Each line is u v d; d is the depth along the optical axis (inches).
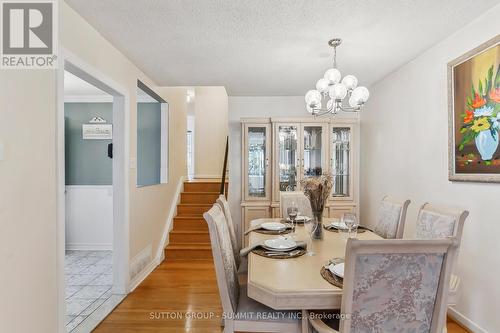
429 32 88.9
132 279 115.2
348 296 42.2
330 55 107.2
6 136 56.0
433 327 44.6
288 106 167.8
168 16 79.4
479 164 79.2
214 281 122.1
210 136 248.1
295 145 155.4
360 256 41.4
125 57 108.7
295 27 85.3
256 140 159.5
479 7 75.2
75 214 162.9
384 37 92.2
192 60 111.9
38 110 64.4
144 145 165.0
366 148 158.1
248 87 150.4
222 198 96.0
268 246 72.4
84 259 148.2
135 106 118.3
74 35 77.2
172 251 150.7
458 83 86.4
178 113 190.4
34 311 63.2
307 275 55.7
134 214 117.1
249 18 80.2
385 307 43.7
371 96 151.4
